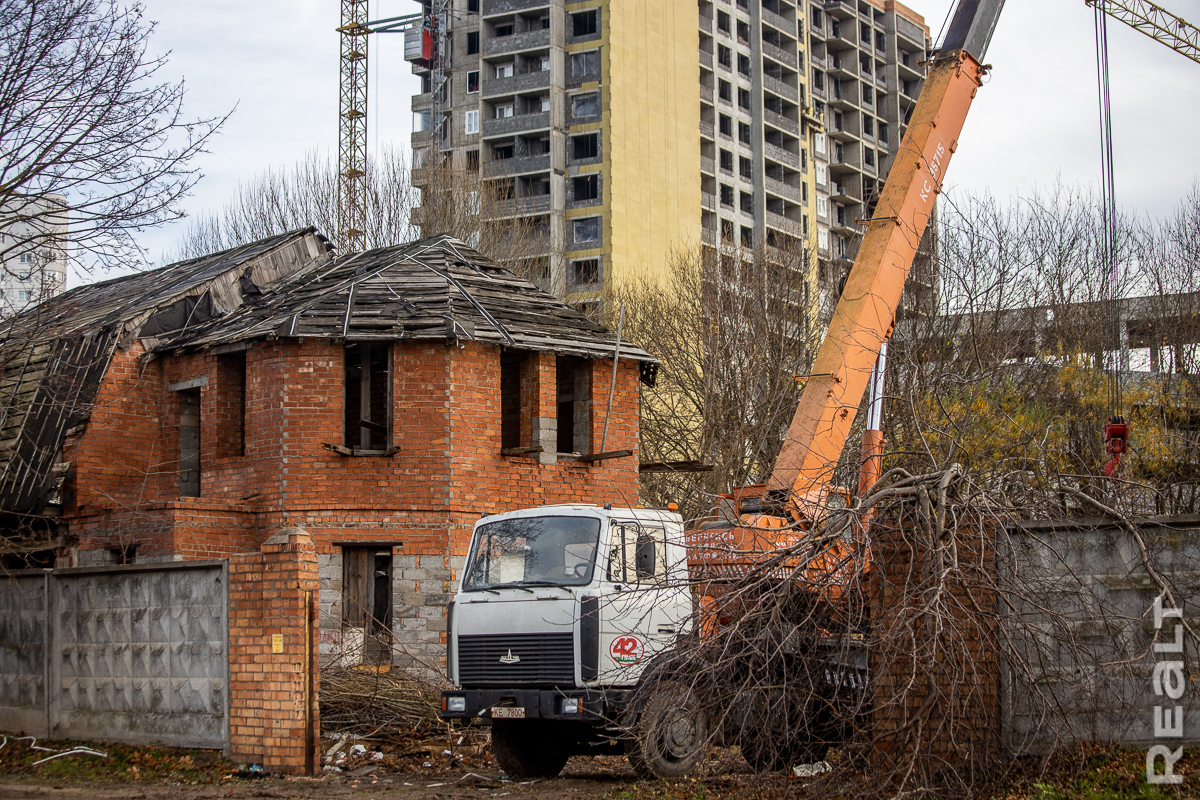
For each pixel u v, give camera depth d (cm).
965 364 2552
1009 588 953
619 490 2008
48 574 1372
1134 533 964
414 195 4331
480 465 1834
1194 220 2975
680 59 7162
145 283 2414
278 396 1817
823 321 3566
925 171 1705
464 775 1213
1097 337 2800
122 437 1966
